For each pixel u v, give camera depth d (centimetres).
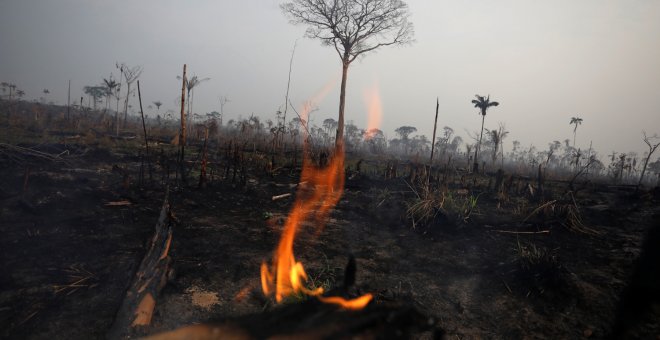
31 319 309
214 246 518
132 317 302
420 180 1058
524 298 418
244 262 465
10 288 357
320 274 439
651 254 401
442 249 577
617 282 444
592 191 1415
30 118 2717
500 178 1193
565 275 454
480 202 964
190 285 390
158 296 354
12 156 928
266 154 1625
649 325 348
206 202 778
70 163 1023
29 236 489
